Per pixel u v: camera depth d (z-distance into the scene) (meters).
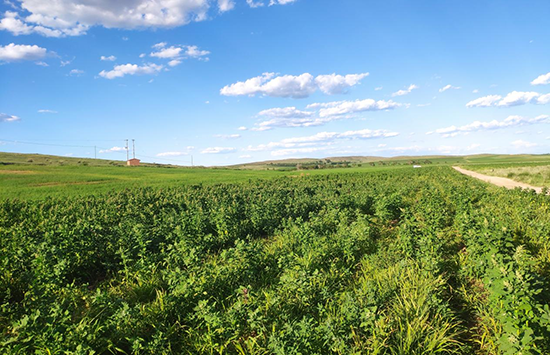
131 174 67.06
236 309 6.12
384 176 56.94
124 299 7.76
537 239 10.58
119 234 11.78
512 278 5.83
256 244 10.30
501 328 5.85
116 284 9.30
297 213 17.58
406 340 5.41
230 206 17.75
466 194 21.55
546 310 5.25
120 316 5.96
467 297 7.35
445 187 27.75
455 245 11.45
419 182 38.38
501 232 8.67
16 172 64.31
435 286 7.37
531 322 5.25
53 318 5.55
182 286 6.95
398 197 19.97
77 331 5.51
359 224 12.78
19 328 5.41
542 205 17.33
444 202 19.59
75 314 7.04
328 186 31.59
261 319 6.02
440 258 9.04
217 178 58.12
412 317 6.12
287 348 4.97
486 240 8.48
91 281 9.92
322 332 5.59
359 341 5.45
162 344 5.64
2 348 5.41
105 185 44.78
